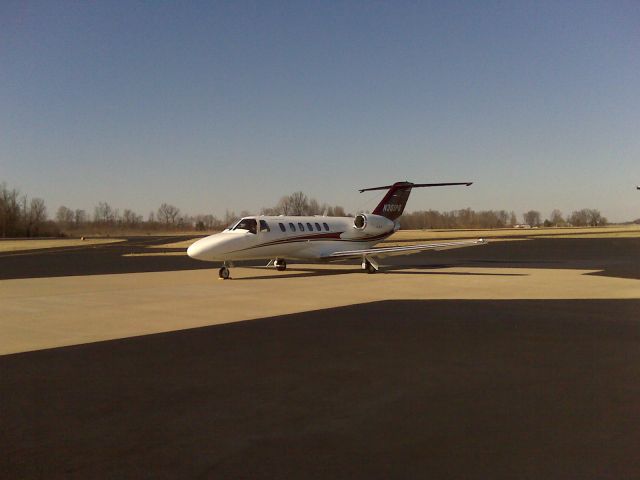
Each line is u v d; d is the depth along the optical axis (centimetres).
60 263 3672
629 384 738
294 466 483
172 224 19612
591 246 5606
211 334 1124
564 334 1091
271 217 2527
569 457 498
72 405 663
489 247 5647
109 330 1184
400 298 1691
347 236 2752
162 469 479
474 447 522
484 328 1162
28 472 476
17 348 1003
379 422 595
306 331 1142
